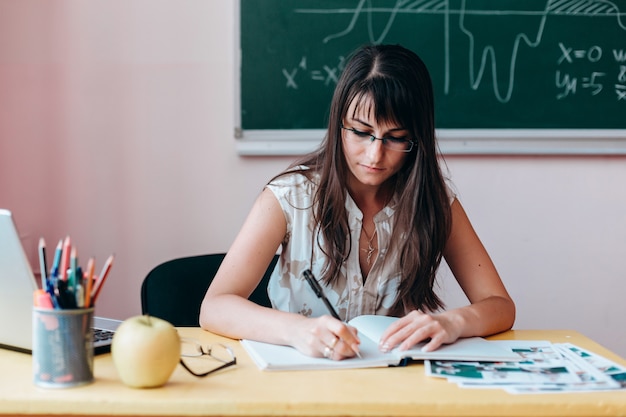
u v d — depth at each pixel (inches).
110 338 44.8
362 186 57.9
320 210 56.1
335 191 55.4
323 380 38.3
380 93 50.5
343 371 40.3
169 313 65.9
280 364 40.1
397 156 53.1
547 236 90.0
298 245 57.4
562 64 88.4
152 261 89.4
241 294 53.3
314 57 87.7
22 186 88.7
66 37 87.8
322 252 57.0
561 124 88.7
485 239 89.8
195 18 88.0
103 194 89.0
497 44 88.0
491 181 89.7
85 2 87.6
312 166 58.7
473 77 88.1
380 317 50.6
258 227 55.7
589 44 88.6
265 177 89.0
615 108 88.9
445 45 87.8
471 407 34.5
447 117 88.4
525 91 88.4
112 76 88.2
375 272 58.1
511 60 88.1
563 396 35.7
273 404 34.3
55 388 35.8
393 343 43.2
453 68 88.0
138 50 88.1
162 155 88.7
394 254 57.9
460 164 89.4
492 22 87.9
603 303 90.6
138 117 88.5
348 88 52.4
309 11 87.5
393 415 34.5
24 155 88.5
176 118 88.6
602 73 88.7
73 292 36.2
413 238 56.5
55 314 35.7
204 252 89.4
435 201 56.5
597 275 90.5
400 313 59.4
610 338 90.7
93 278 37.6
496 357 42.3
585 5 88.3
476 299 57.1
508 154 89.0
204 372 39.5
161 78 88.3
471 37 87.8
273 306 59.9
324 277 57.1
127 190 89.0
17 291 40.4
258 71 87.7
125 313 89.4
